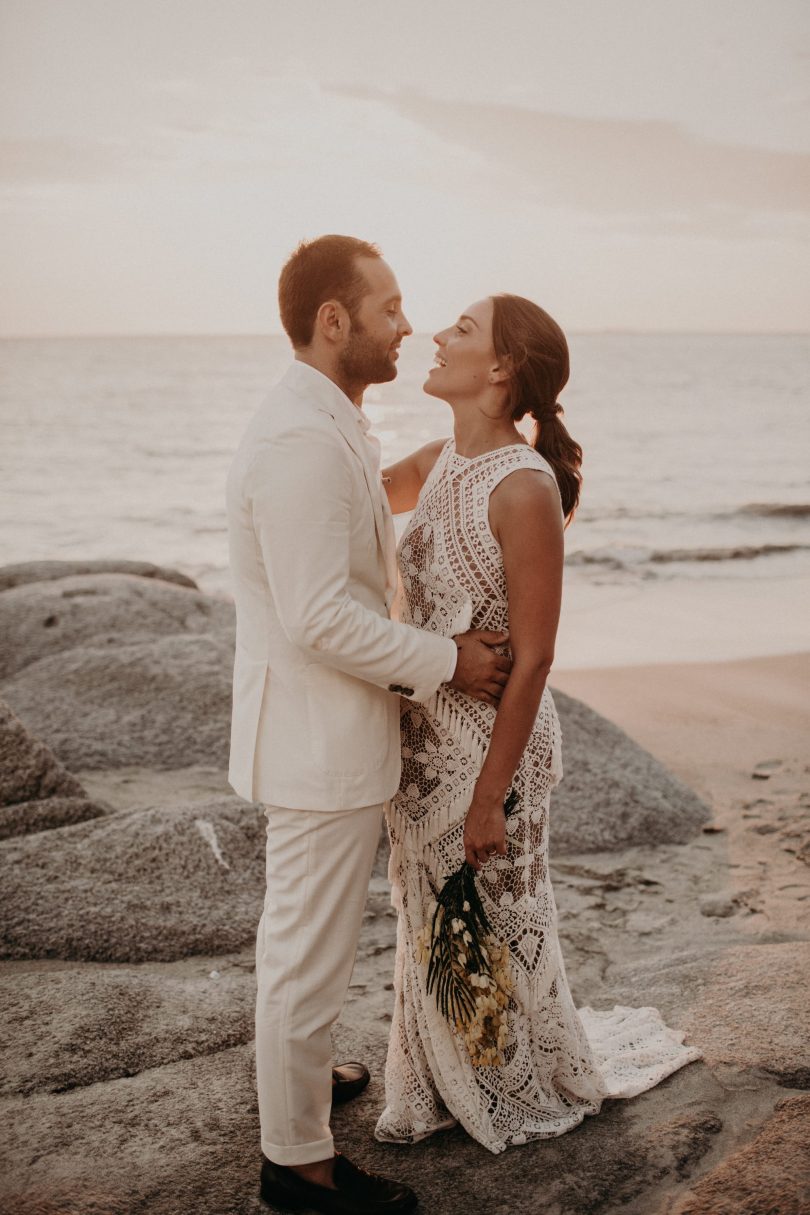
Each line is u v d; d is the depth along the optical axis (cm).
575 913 387
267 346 9200
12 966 332
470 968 223
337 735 213
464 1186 227
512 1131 241
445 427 2928
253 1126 246
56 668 608
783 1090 254
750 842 453
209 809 408
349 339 217
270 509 200
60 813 419
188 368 6256
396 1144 244
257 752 217
